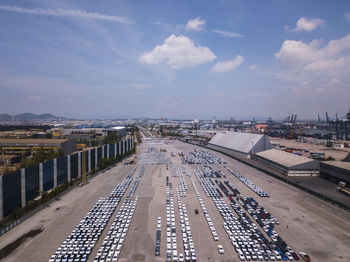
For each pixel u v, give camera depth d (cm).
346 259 4994
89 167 12488
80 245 5394
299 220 6762
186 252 5175
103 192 9238
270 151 15975
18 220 6525
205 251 5303
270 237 5847
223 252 5228
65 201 8244
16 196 7531
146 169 13612
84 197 8662
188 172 12800
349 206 7619
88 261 4941
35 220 6738
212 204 8056
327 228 6297
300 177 11425
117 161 15812
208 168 13838
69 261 4859
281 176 11669
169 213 7275
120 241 5578
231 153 19712
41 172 8781
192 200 8444
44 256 5038
